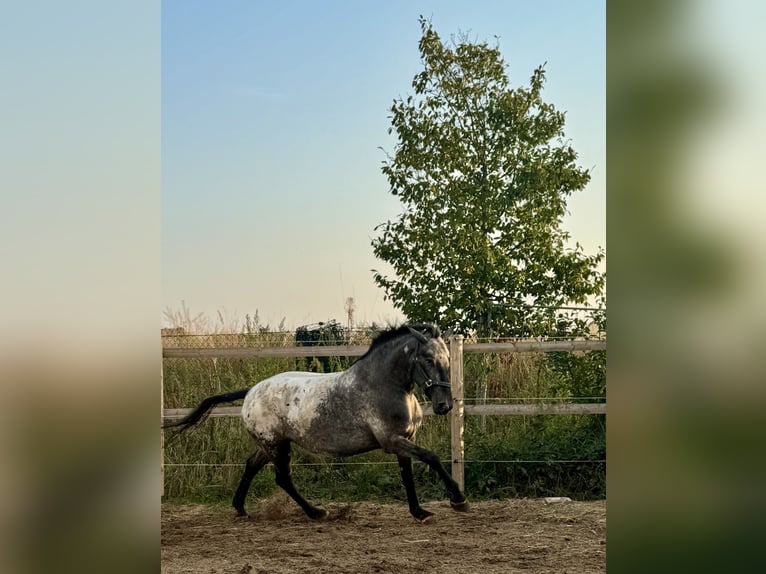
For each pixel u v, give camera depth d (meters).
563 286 9.42
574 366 9.16
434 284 9.37
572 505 7.77
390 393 7.14
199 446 9.16
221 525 7.30
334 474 8.86
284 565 5.62
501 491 8.33
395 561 5.70
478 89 9.52
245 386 9.56
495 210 9.28
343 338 9.98
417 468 8.70
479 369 9.45
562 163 9.39
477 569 5.41
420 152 9.45
